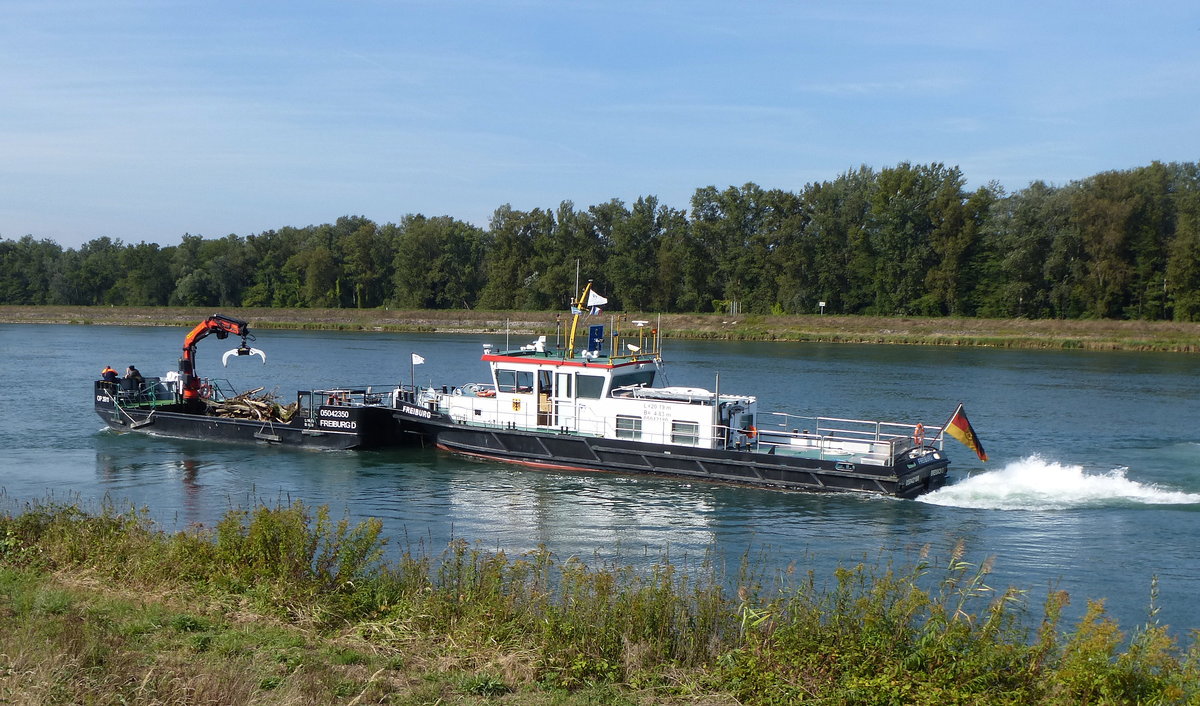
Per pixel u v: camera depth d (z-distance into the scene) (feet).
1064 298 340.59
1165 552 68.95
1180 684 32.63
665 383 107.65
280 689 33.06
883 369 209.87
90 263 474.90
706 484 90.99
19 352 243.60
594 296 99.14
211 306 447.01
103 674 33.14
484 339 315.78
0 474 94.32
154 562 48.52
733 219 393.50
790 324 341.21
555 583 53.52
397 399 110.01
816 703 33.60
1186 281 311.27
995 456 110.22
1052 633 35.83
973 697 32.50
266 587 44.68
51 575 47.91
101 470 96.53
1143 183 333.62
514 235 425.28
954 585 52.24
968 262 356.18
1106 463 105.29
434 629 41.52
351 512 79.56
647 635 40.04
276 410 114.42
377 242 455.22
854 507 82.38
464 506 82.17
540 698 34.63
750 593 47.52
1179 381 188.14
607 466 95.40
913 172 368.27
